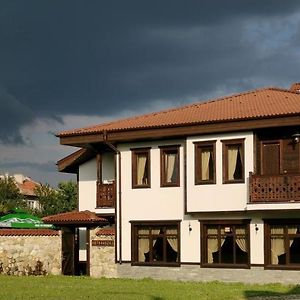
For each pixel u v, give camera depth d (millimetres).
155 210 28875
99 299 20391
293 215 26094
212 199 27266
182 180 28266
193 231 28000
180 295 21750
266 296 21719
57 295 21453
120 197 29703
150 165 29109
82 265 31719
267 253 26469
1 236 30453
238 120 26359
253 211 26609
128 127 28656
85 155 33594
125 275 29203
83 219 29656
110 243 29609
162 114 30875
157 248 28844
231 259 27281
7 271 30219
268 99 29438
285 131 26344
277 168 26438
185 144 28047
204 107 30406
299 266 25844
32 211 59906
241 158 26844
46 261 30266
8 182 62750
